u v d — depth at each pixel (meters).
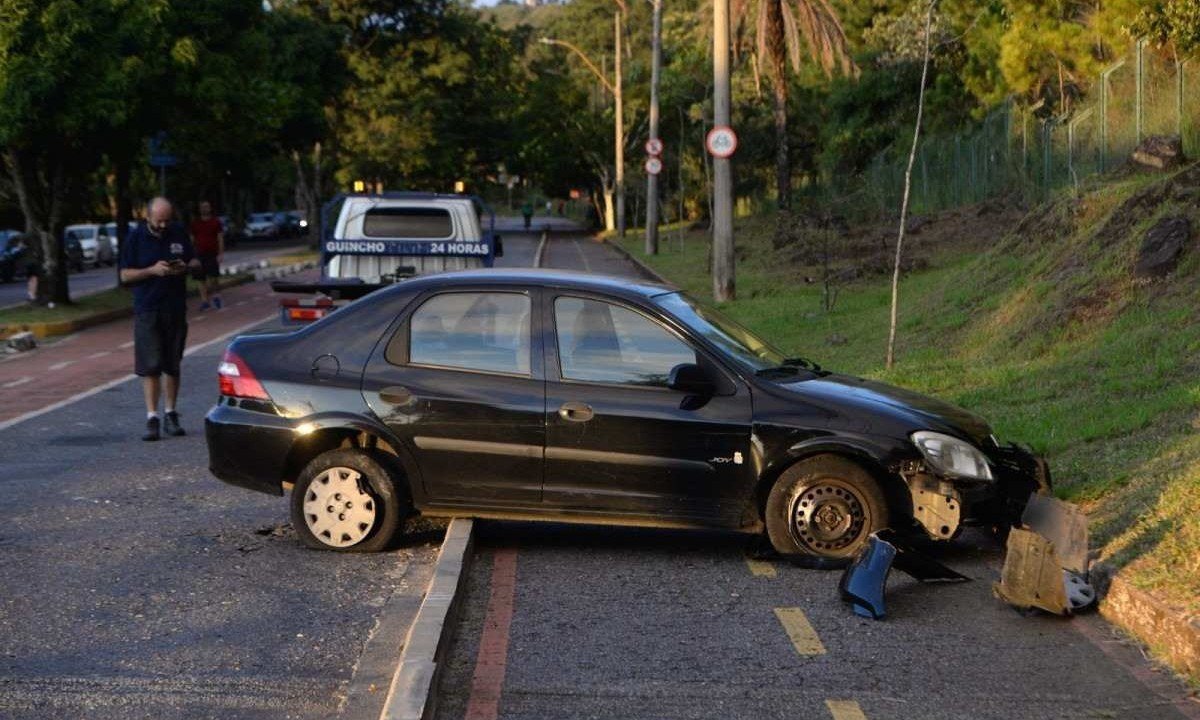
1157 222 13.43
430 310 8.23
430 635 5.96
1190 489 7.75
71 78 24.86
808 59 50.12
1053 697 5.81
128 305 27.53
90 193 61.38
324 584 7.47
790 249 32.03
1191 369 10.72
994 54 32.47
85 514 9.20
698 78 59.00
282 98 33.41
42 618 6.79
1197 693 5.83
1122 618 6.71
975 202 29.25
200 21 28.55
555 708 5.63
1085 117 22.22
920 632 6.71
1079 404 10.72
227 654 6.26
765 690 5.88
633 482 7.89
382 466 8.09
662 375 7.95
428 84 75.69
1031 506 7.59
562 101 84.69
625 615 6.97
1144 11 19.66
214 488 10.10
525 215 84.44
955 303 16.53
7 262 39.62
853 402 7.88
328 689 5.81
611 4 109.12
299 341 8.34
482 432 7.97
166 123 28.70
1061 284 14.21
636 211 70.19
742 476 7.84
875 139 41.91
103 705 5.58
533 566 7.93
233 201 83.12
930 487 7.73
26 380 16.77
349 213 18.25
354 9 72.44
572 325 8.09
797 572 7.82
